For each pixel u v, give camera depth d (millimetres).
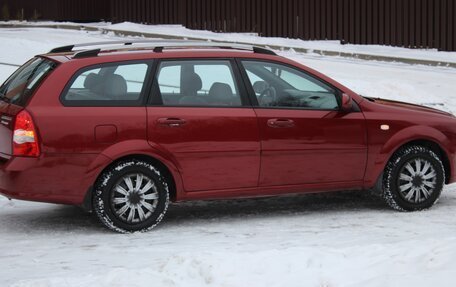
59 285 5613
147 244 7496
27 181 7629
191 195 8094
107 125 7758
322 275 5523
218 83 8219
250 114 8211
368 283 5230
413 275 5305
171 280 5520
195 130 8016
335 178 8539
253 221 8461
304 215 8719
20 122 7625
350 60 23328
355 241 7469
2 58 18719
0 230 8133
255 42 26312
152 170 7891
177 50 8234
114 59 7980
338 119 8500
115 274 5648
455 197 9562
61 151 7648
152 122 7887
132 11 31312
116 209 7828
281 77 8438
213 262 5715
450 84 19016
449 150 8930
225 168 8148
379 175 8727
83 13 33719
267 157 8258
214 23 28984
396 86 16578
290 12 26984
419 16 24438
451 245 5801
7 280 6305
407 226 8141
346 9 25797
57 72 7812
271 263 5742
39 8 33562
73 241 7652
